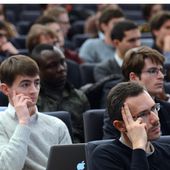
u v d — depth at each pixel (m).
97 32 15.41
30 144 6.30
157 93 7.26
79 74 10.98
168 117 7.16
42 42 10.84
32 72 6.32
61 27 14.79
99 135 7.23
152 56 7.25
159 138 5.85
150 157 5.49
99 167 5.39
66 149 5.90
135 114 5.37
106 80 9.21
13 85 6.32
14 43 13.83
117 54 10.67
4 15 18.97
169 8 20.48
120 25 10.68
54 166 5.88
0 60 10.98
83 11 19.83
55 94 8.19
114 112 5.43
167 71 9.95
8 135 6.28
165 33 11.93
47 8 17.53
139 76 7.28
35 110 6.38
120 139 5.54
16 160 6.02
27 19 20.30
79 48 15.13
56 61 8.16
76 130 8.12
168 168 5.52
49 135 6.42
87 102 8.30
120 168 5.38
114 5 15.41
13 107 6.39
